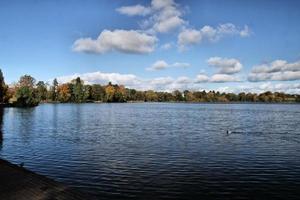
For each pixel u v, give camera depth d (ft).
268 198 63.41
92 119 278.67
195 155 105.81
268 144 132.16
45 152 110.52
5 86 497.05
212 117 323.98
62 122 241.96
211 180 75.15
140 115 346.95
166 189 68.18
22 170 61.98
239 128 204.64
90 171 83.30
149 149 117.70
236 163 93.56
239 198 63.16
